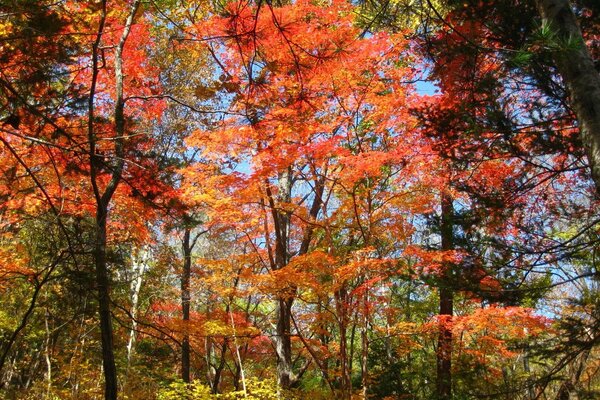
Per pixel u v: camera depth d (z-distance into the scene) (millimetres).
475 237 6031
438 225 6066
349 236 10375
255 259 10320
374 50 7281
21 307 10977
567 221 6344
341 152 7480
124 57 7707
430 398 9398
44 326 11961
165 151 11273
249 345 13008
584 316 7723
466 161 5828
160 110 9172
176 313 14945
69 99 4609
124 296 11648
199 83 11578
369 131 8898
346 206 8961
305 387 12086
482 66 6020
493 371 9695
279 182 10492
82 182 6699
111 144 5746
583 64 2857
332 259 8258
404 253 7852
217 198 8719
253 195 8570
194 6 8055
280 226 10680
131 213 7602
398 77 8008
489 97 5500
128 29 6590
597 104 2756
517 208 6113
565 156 5918
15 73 4289
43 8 3717
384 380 10156
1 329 11188
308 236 10719
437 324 8766
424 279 6078
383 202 8742
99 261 4438
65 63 4160
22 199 5621
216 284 10734
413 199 8414
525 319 7547
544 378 5887
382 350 11008
